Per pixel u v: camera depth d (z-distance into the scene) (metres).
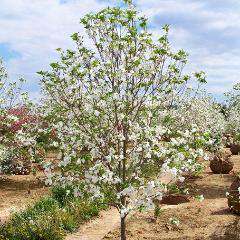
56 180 9.80
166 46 9.95
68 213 14.93
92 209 15.77
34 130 16.91
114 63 9.96
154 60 9.76
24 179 22.23
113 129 9.95
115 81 9.85
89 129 9.94
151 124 10.07
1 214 16.03
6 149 20.92
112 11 9.68
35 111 20.33
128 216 15.35
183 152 9.25
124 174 9.95
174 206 16.47
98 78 9.80
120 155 9.45
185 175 22.38
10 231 12.61
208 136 9.62
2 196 19.08
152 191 9.19
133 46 9.84
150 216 15.07
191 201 17.34
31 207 15.74
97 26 9.91
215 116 33.31
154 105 9.80
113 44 9.69
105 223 14.93
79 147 9.95
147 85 9.74
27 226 12.96
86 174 9.41
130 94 9.81
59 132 10.01
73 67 9.45
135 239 12.86
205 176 22.98
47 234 12.79
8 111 20.78
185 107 18.36
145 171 9.96
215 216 14.88
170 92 10.11
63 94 10.01
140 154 10.00
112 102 9.78
